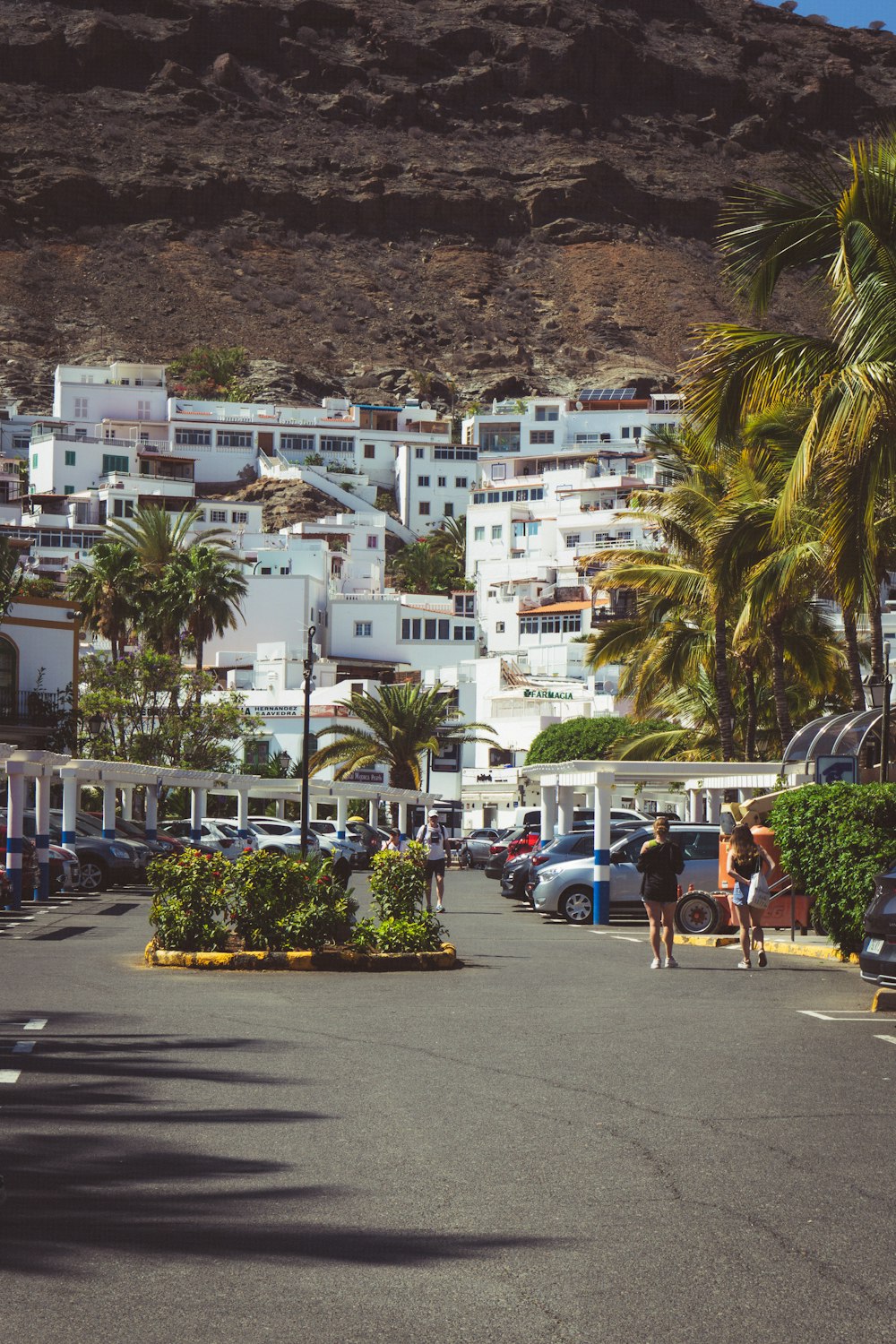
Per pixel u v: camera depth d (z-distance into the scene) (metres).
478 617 114.19
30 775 30.52
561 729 74.12
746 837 18.80
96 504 133.62
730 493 32.84
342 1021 13.32
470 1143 8.47
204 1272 6.14
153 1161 8.00
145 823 41.56
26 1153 8.16
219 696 89.19
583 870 28.44
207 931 18.94
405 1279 6.09
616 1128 8.87
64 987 15.77
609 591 103.50
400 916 19.56
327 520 141.88
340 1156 8.16
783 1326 5.57
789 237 17.50
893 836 17.61
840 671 44.03
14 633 54.28
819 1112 9.34
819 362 17.27
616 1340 5.43
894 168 16.44
